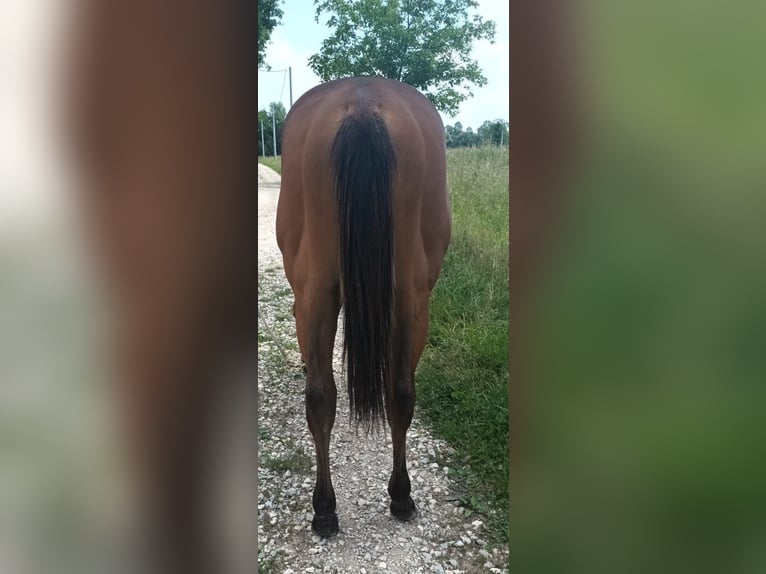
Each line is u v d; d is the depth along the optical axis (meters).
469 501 2.41
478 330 3.77
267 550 2.16
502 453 2.68
